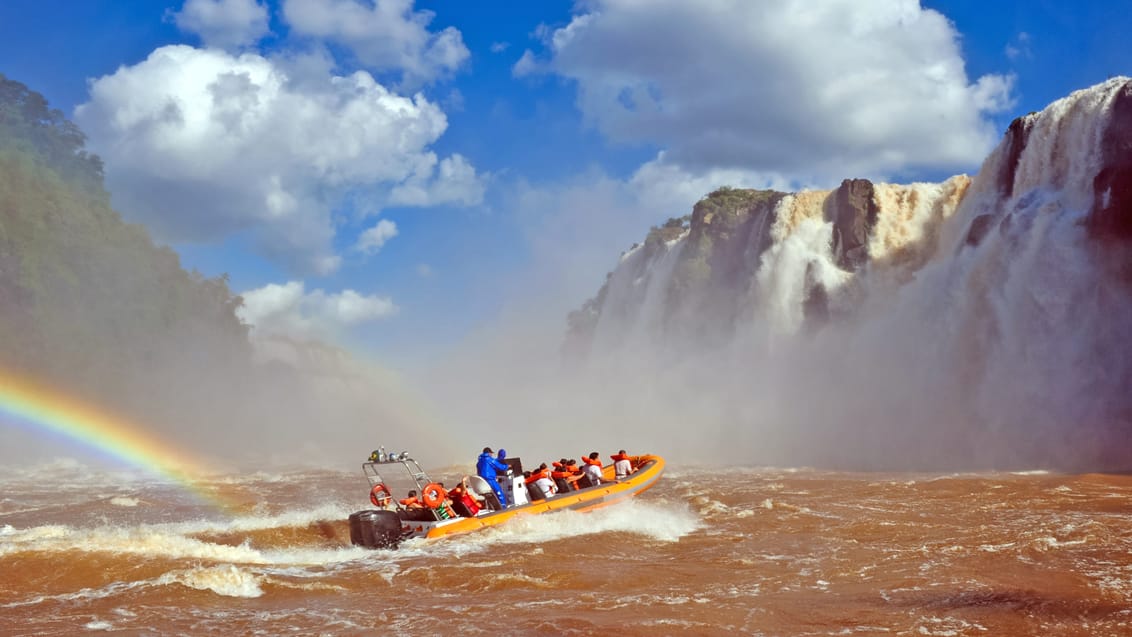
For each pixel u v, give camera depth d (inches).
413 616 452.1
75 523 924.0
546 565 584.4
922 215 2391.7
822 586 510.9
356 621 443.5
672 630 414.3
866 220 2452.0
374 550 659.4
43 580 537.6
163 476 1819.6
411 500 735.1
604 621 432.8
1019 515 787.4
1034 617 423.8
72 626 438.9
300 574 556.4
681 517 832.3
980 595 470.9
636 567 573.9
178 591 502.9
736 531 738.8
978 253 1909.4
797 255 2566.4
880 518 798.5
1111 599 455.8
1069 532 666.8
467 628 425.4
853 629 412.2
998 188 2026.3
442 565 583.2
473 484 751.7
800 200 2655.0
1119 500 890.7
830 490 1107.3
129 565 569.6
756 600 475.8
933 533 693.3
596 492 841.5
